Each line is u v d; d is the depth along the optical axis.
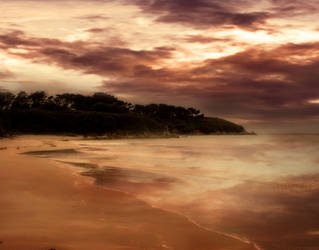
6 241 6.03
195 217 8.48
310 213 9.08
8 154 24.20
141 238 6.63
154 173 17.30
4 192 10.30
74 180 13.05
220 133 179.12
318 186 13.65
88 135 90.50
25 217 7.70
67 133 96.06
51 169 16.08
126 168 19.34
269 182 14.71
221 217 8.56
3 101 115.25
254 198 11.02
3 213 7.98
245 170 19.58
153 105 174.88
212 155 33.59
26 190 10.71
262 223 8.07
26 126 95.38
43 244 5.93
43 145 42.53
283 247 6.44
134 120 105.38
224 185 13.75
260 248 6.40
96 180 14.30
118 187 12.69
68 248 5.79
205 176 16.55
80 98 131.88
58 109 119.56
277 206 9.87
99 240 6.36
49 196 10.03
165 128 115.19
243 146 56.06
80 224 7.34
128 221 7.79
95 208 8.85
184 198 10.89
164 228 7.36
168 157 29.92
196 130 171.38
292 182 14.83
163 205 9.80
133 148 44.09
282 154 35.50
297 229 7.59
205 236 6.94
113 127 100.31
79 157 26.61
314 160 27.50
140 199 10.20
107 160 24.55
